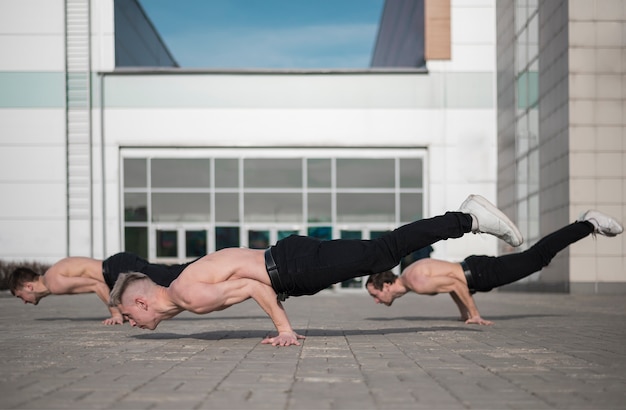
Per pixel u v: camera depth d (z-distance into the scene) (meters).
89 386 4.12
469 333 7.75
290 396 3.81
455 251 28.39
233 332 8.02
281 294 6.27
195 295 6.02
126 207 28.58
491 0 29.25
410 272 9.10
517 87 26.72
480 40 29.20
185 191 28.70
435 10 29.22
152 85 28.72
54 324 9.61
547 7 23.56
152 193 28.62
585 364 5.06
